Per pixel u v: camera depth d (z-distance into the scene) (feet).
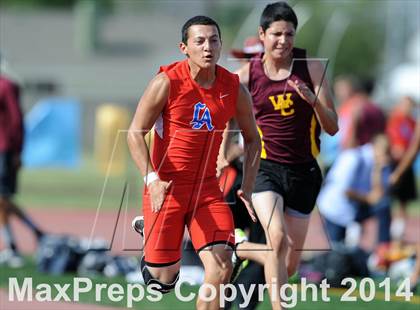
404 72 441.27
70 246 107.76
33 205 209.15
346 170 120.67
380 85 496.23
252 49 75.56
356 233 130.31
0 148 119.44
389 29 565.53
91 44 636.07
